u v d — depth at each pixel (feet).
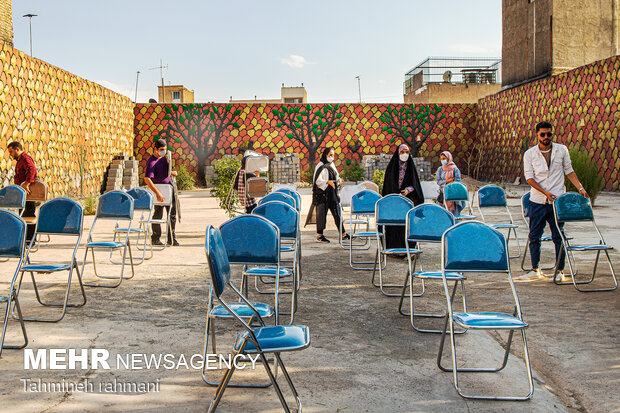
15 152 30.50
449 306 12.33
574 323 16.25
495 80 124.77
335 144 100.07
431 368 12.90
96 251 29.86
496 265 13.23
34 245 31.30
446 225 17.34
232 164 42.45
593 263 25.30
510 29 94.12
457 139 102.73
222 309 12.24
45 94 57.67
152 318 16.85
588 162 50.03
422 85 129.08
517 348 14.34
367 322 16.58
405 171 26.13
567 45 82.94
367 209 25.70
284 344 9.73
